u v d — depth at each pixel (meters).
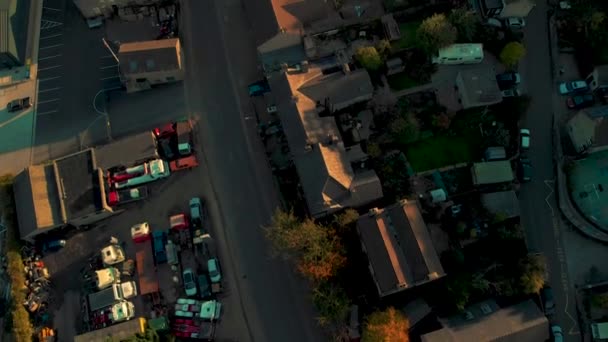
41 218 93.94
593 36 101.19
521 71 103.06
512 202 93.75
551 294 91.50
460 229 92.25
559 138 99.12
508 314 87.25
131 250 96.38
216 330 92.44
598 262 94.44
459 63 101.62
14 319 90.75
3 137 104.00
